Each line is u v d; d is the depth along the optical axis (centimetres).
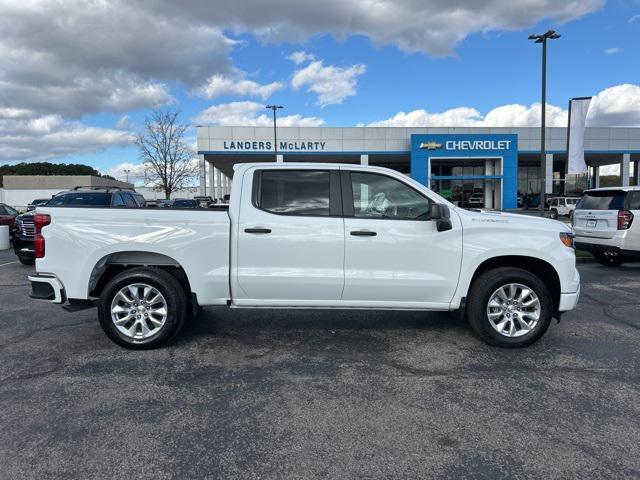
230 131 4003
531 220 512
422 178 4041
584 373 439
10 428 335
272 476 281
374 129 4116
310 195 498
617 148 4378
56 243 488
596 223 1048
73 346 513
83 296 491
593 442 318
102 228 487
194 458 300
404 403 377
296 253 489
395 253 491
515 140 4056
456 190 4519
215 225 487
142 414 358
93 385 410
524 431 333
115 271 521
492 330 500
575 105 2002
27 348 507
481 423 345
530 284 497
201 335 552
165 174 4006
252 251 489
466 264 495
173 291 492
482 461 297
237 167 505
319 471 286
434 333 562
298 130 4053
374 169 504
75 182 6575
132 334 496
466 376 432
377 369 449
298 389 404
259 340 535
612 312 673
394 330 575
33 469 286
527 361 471
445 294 500
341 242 488
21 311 668
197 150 4003
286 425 342
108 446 313
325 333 562
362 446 314
